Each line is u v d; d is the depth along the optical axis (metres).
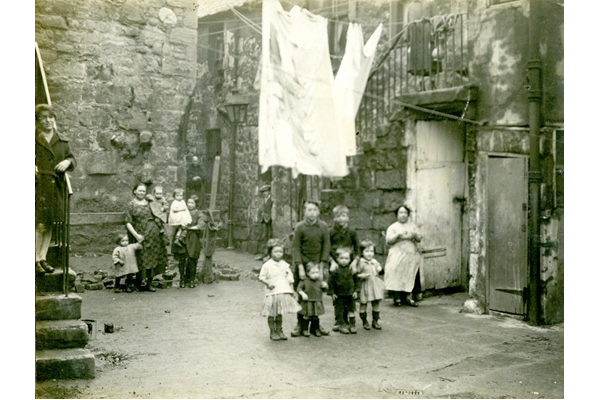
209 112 16.59
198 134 16.59
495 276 8.05
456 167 9.95
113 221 12.47
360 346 6.48
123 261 9.72
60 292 5.92
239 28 14.62
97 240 12.27
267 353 6.16
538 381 5.27
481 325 7.53
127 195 12.77
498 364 5.79
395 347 6.45
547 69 7.65
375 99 10.32
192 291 10.02
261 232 14.50
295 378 5.29
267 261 6.77
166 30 13.31
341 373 5.46
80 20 12.23
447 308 8.64
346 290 7.02
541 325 7.50
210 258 10.91
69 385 5.01
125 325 7.44
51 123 6.12
